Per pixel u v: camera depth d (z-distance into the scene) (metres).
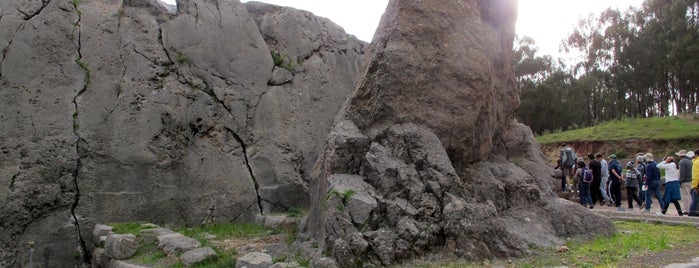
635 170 12.99
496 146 8.55
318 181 6.75
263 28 10.33
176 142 8.52
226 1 9.80
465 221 5.81
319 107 10.52
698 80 37.69
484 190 7.12
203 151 8.78
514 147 8.77
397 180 6.26
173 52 8.88
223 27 9.55
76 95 7.82
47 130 7.50
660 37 38.69
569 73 46.19
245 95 9.52
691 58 34.09
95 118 7.88
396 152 6.64
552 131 43.72
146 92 8.40
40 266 7.21
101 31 8.25
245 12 9.96
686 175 12.62
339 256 5.26
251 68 9.73
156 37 8.77
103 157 7.84
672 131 28.08
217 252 6.04
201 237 7.26
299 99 10.26
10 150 7.19
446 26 7.45
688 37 33.91
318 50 11.01
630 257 5.77
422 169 6.52
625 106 48.78
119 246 6.06
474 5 7.98
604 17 44.59
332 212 5.59
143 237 6.51
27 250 7.12
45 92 7.59
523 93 43.84
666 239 7.00
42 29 7.73
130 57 8.41
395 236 5.60
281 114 9.90
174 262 5.73
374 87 7.04
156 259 5.86
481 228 5.84
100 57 8.13
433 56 7.27
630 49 41.59
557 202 7.43
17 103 7.35
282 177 9.52
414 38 7.21
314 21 11.20
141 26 8.69
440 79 7.25
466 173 7.38
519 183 7.49
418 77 7.12
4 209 7.02
